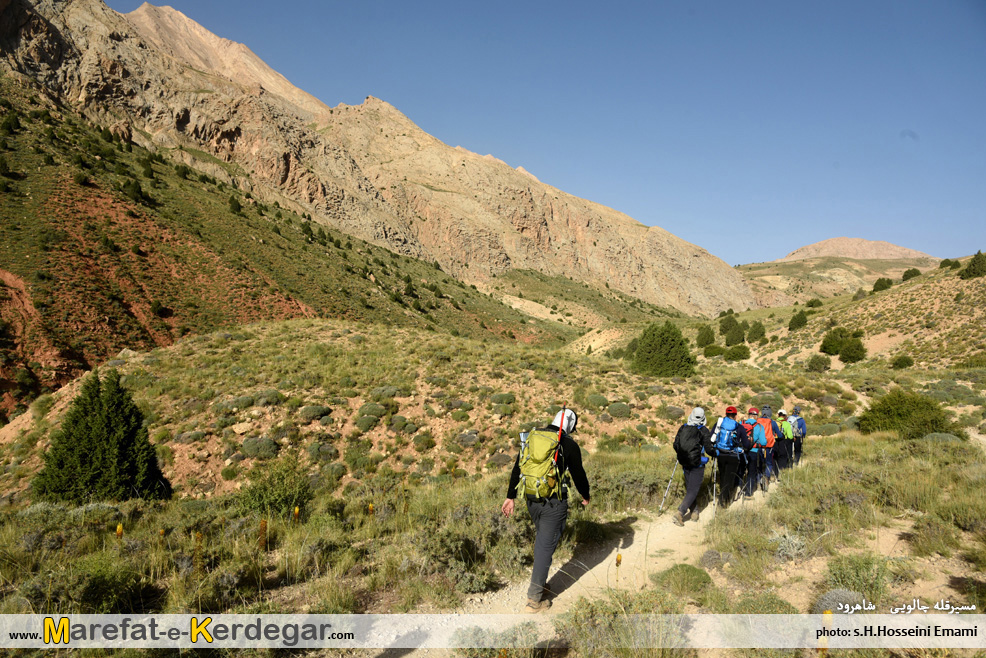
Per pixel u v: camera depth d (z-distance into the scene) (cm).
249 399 1748
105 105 11319
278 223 9419
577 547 524
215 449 1554
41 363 3569
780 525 532
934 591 366
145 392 1869
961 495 543
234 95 13900
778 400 1764
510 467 1459
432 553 454
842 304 5056
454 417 1703
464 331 8344
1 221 4578
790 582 407
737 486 715
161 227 5806
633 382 2042
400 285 9588
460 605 399
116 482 1128
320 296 6222
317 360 2188
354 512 764
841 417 1722
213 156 12681
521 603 403
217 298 5138
